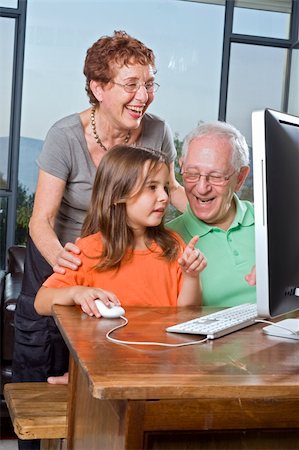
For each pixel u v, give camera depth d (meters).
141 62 2.33
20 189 5.97
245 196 6.50
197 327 1.63
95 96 2.38
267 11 6.58
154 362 1.33
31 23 5.98
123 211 1.92
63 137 2.40
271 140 1.45
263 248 1.44
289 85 6.66
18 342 2.65
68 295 1.81
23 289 2.63
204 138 2.05
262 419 1.23
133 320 1.74
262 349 1.50
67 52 6.05
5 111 5.95
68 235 2.51
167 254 2.00
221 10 6.45
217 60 6.46
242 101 6.59
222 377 1.24
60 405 2.00
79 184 2.46
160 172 1.92
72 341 1.48
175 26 6.37
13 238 5.94
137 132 2.49
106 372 1.24
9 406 2.06
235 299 2.15
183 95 6.41
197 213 2.11
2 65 5.93
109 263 1.93
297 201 1.57
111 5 6.16
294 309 1.58
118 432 1.24
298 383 1.23
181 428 1.20
